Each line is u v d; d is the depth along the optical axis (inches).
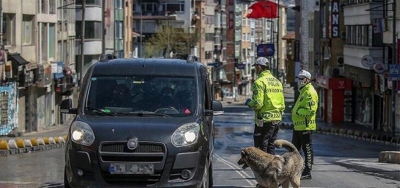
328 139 2544.3
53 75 3270.2
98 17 4055.1
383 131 2898.6
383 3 2925.7
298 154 705.0
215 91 7185.0
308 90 882.8
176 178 649.6
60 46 3521.2
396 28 2669.8
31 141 1862.7
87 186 643.5
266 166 693.9
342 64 3831.2
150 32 5880.9
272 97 844.6
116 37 4714.6
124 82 721.6
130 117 684.7
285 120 4003.4
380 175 993.5
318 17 4537.4
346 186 863.1
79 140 650.8
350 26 3491.6
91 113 698.8
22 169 1077.8
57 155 1477.6
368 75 3189.0
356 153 1745.8
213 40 7111.2
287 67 5876.0
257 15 6117.1
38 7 3009.4
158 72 730.2
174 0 6003.9
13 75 2623.0
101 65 738.8
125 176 642.2
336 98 3843.5
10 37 2667.3
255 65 855.7
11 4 2630.4
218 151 1745.8
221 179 912.9
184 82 724.7
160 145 644.1
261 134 855.1
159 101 708.0
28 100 2942.9
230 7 7805.1
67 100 723.4
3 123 2477.9
